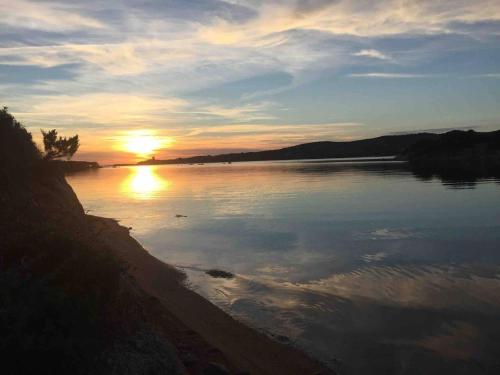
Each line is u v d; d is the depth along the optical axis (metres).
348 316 11.82
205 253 19.92
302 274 15.84
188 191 57.75
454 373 8.93
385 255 18.12
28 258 6.54
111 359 5.70
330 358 9.56
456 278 14.64
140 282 13.53
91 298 5.97
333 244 20.83
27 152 15.52
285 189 54.53
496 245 19.25
